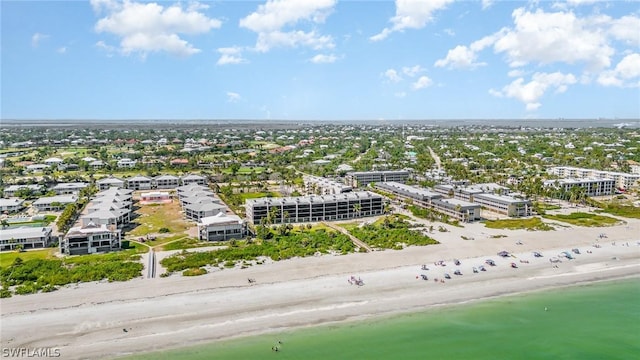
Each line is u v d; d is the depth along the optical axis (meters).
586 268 177.00
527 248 198.75
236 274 164.75
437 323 133.25
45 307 137.25
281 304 142.12
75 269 165.00
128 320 130.62
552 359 116.31
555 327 132.25
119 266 169.00
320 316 135.50
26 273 161.50
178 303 141.38
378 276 164.75
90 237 192.00
